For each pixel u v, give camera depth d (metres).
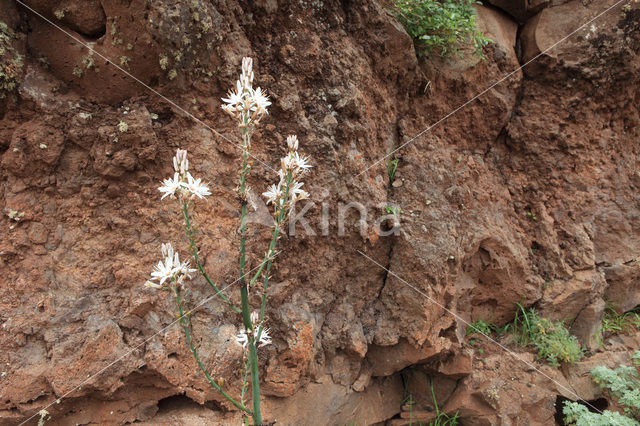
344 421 3.07
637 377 3.61
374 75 3.45
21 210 2.40
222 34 2.69
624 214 4.26
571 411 3.24
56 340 2.28
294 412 2.83
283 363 2.75
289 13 3.02
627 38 3.99
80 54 2.47
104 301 2.44
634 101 4.41
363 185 3.16
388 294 3.27
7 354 2.22
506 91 4.09
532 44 4.16
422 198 3.43
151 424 2.43
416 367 3.47
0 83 2.32
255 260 2.76
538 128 4.13
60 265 2.43
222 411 2.58
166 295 2.50
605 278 4.12
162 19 2.35
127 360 2.35
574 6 4.11
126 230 2.55
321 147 3.00
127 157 2.50
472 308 3.79
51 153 2.43
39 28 2.47
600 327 4.00
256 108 1.56
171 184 1.49
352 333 3.09
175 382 2.42
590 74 4.03
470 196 3.64
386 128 3.52
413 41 3.70
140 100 2.58
